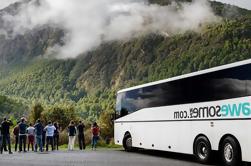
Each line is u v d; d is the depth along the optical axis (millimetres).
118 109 25406
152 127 20906
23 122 25156
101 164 16219
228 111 14688
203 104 16328
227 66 15000
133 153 23516
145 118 21766
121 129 24891
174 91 18734
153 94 20984
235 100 14305
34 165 15789
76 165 15805
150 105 21250
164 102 19656
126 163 16766
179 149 18125
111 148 30531
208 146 15891
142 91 22406
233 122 14352
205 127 16109
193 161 18047
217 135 15297
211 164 16391
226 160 14719
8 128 23469
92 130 28562
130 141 23953
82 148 28547
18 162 17172
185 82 17812
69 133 27594
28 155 21703
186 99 17656
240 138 13938
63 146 34000
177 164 16391
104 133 49281
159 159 19172
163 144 19656
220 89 15273
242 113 13875
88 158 19594
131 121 23578
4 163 16656
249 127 13477
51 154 22531
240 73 14172
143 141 21984
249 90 13578
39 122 25453
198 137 16641
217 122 15328
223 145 14945
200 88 16641
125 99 24625
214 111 15570
